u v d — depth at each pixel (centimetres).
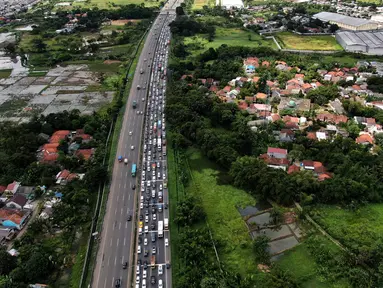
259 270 12862
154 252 13575
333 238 14225
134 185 17462
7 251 13500
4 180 17538
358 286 12044
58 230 14850
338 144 19488
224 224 15188
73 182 17375
